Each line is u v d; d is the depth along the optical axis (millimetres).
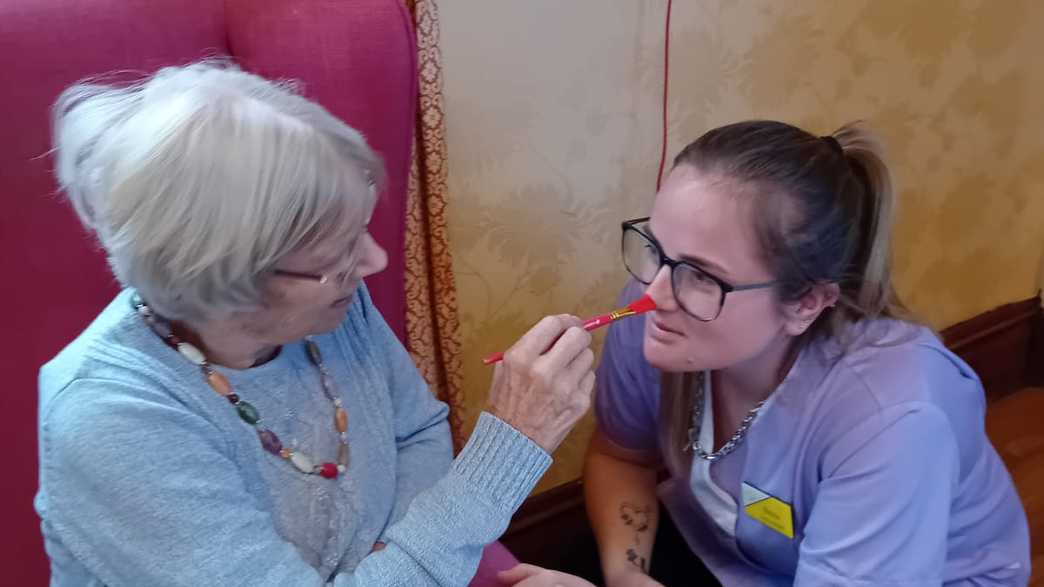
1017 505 1136
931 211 2070
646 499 1295
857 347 986
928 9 1825
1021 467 2002
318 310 758
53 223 923
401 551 804
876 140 977
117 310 777
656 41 1482
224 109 684
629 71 1476
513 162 1414
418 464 992
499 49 1322
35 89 875
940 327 2236
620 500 1287
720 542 1216
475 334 1507
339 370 897
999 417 2199
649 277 998
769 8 1593
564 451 1741
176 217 661
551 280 1556
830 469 968
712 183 891
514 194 1439
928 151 1987
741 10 1558
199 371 776
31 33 865
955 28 1889
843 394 969
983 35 1949
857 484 933
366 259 787
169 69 784
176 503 717
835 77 1753
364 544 882
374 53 971
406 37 990
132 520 708
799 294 923
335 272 740
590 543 1735
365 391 917
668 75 1525
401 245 1088
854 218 933
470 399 1559
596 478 1316
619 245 1613
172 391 752
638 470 1320
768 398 1032
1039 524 1815
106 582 730
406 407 1006
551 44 1372
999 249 2268
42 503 762
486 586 1033
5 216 899
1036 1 2004
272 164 669
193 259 670
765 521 1086
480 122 1351
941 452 919
